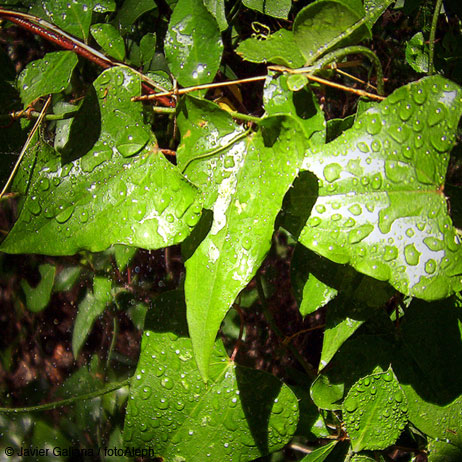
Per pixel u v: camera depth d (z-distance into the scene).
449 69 0.24
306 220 0.18
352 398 0.21
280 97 0.19
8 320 0.40
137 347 0.34
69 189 0.19
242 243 0.18
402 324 0.22
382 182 0.18
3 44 0.31
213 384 0.22
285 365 0.31
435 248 0.18
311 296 0.20
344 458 0.23
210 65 0.20
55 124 0.26
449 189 0.21
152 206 0.18
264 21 0.26
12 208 0.36
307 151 0.18
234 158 0.18
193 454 0.22
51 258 0.32
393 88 0.28
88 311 0.32
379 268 0.18
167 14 0.25
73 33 0.21
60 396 0.37
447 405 0.21
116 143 0.19
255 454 0.22
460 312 0.21
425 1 0.25
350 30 0.19
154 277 0.31
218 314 0.17
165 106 0.21
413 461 0.24
